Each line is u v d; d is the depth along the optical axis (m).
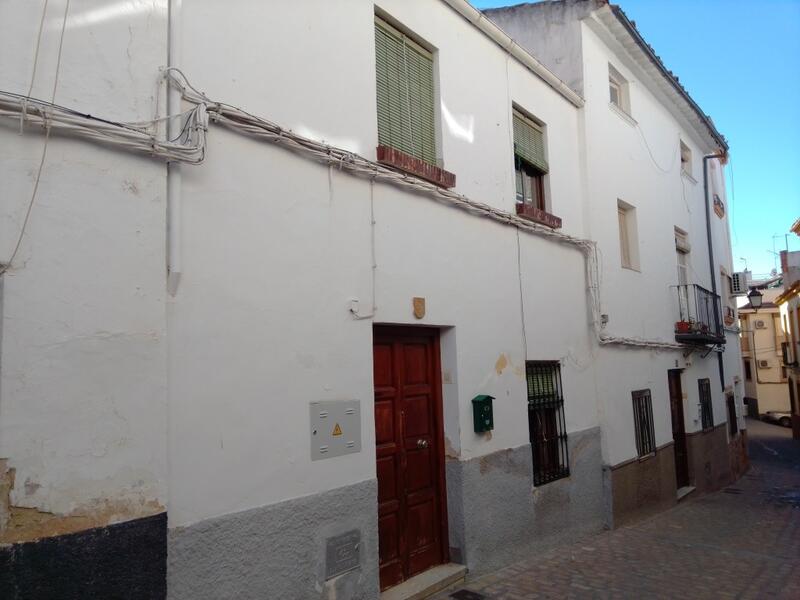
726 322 16.62
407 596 5.00
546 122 8.34
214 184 3.76
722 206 18.52
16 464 2.70
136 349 3.17
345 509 4.42
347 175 4.80
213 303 3.68
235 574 3.63
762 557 7.57
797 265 29.75
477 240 6.43
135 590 3.06
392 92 5.64
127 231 3.19
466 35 6.71
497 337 6.57
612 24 9.90
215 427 3.62
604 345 8.98
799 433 29.50
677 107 13.55
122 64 3.26
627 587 5.96
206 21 3.87
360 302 4.79
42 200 2.87
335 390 4.48
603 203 9.59
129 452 3.09
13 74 2.83
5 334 2.71
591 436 8.41
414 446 5.57
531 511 6.79
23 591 2.68
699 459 13.02
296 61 4.49
